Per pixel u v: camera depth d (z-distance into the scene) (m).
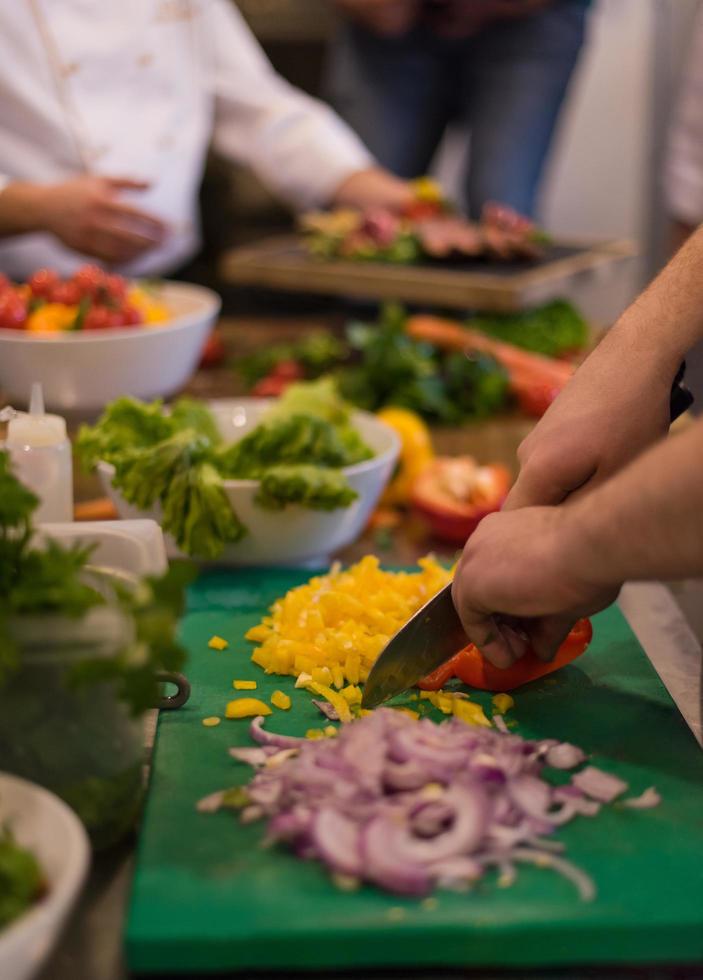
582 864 0.71
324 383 1.38
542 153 2.79
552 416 0.96
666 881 0.70
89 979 0.68
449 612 0.94
